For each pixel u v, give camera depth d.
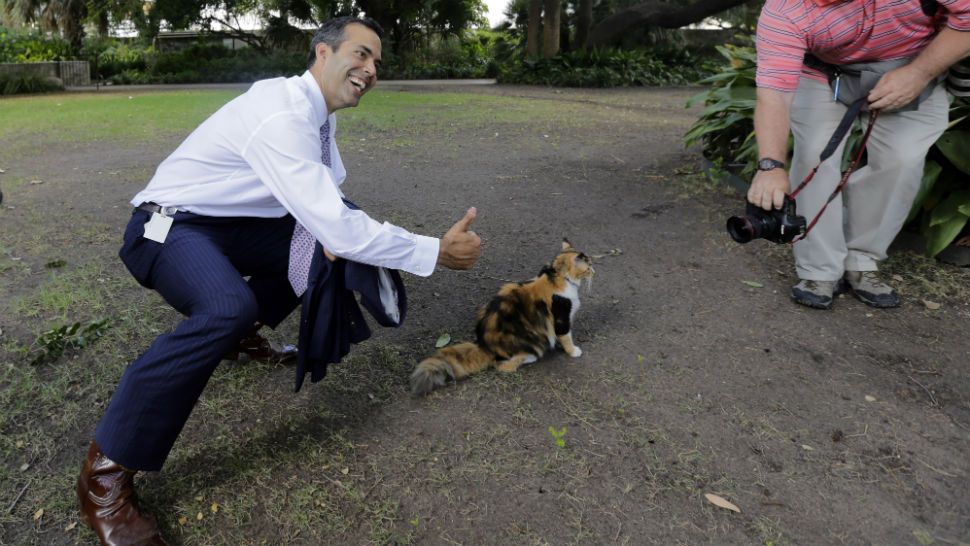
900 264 4.43
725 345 3.46
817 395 3.04
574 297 3.22
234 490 2.40
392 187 6.47
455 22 28.03
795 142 3.72
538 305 3.19
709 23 33.53
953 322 3.70
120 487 2.11
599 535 2.23
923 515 2.36
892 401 3.01
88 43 28.22
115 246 4.75
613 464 2.57
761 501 2.40
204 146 2.29
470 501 2.37
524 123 10.77
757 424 2.83
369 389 3.04
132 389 2.05
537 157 7.83
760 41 3.28
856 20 3.14
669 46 27.97
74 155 8.08
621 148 8.41
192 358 2.08
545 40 23.88
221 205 2.34
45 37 25.45
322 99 2.38
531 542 2.20
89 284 4.06
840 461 2.62
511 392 3.03
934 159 4.60
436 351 3.35
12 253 4.60
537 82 21.25
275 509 2.32
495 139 9.16
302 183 2.14
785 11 3.18
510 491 2.42
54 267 4.35
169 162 2.37
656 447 2.67
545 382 3.11
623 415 2.87
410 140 9.02
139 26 26.61
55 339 3.24
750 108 5.84
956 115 4.42
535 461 2.57
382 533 2.21
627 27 25.52
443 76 25.47
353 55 2.33
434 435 2.72
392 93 16.53
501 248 4.84
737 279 4.28
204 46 27.12
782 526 2.29
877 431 2.80
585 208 5.72
